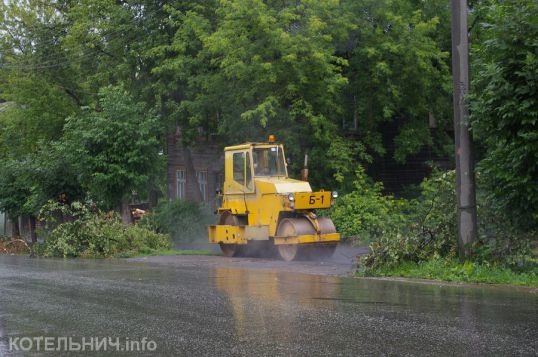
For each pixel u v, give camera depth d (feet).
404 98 88.89
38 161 96.27
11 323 30.68
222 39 76.38
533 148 40.40
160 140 98.02
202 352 24.22
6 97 121.70
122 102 87.10
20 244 103.35
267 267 55.31
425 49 84.53
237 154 68.90
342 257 65.26
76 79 116.78
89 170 86.02
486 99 42.24
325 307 33.04
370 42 85.10
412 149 91.81
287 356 23.30
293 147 79.51
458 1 45.39
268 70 76.07
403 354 23.31
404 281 44.04
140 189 88.38
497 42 41.32
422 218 49.93
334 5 79.05
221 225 71.20
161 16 94.63
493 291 38.60
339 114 87.10
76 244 76.64
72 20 110.63
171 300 36.11
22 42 120.37
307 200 61.98
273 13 78.84
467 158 45.47
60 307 34.86
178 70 87.61
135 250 76.13
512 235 44.32
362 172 87.35
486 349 23.88
